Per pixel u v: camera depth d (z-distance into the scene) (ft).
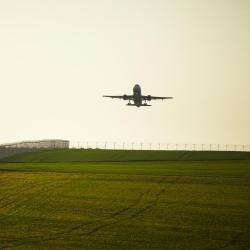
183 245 630.33
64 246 625.41
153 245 629.10
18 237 655.76
